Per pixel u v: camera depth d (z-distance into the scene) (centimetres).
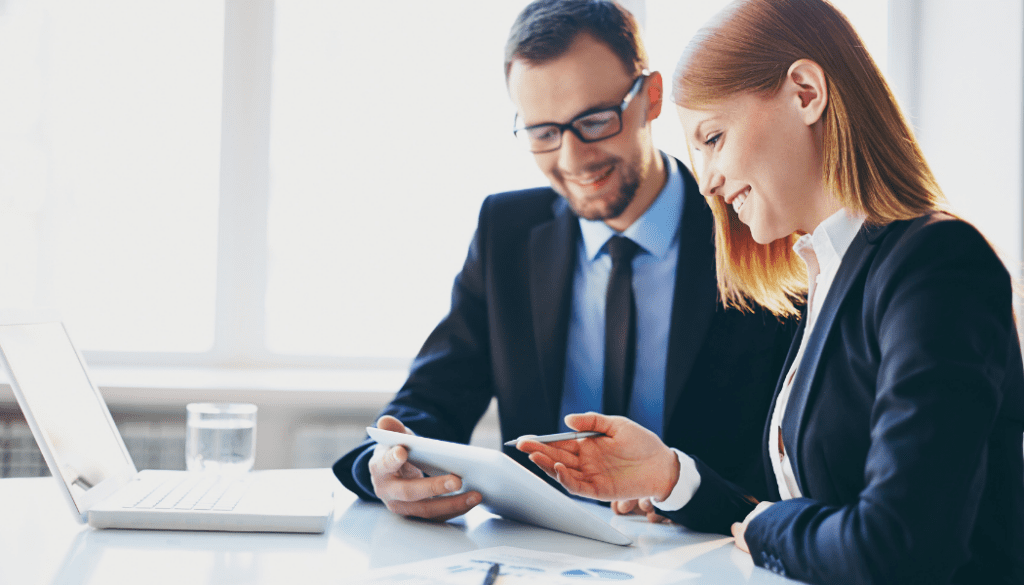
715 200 113
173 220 248
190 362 249
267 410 214
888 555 69
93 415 110
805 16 89
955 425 70
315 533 93
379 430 101
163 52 245
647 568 80
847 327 85
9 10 236
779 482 100
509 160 251
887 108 87
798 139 90
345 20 249
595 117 155
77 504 91
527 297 161
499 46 249
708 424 143
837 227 90
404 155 252
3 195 236
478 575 76
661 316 154
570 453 97
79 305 243
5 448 203
